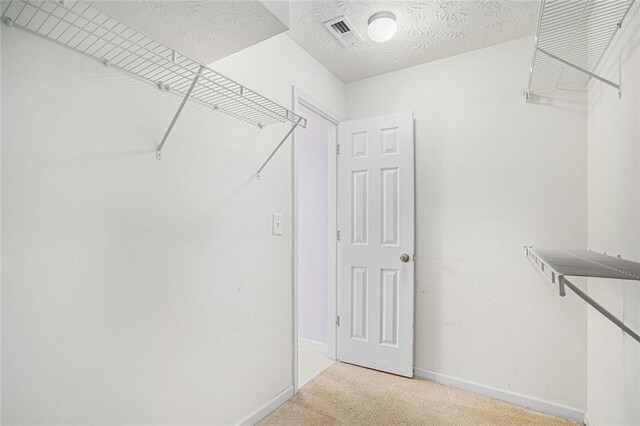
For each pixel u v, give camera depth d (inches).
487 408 77.9
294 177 83.7
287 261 81.4
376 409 76.9
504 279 83.0
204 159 60.1
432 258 92.8
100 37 40.2
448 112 91.7
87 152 43.2
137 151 49.1
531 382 79.0
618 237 53.8
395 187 96.7
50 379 39.9
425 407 78.0
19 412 37.6
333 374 95.4
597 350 66.0
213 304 61.6
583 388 73.4
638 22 45.8
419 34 80.4
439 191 92.4
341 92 107.2
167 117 53.5
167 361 53.4
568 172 76.4
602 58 62.5
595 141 68.3
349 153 104.5
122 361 47.3
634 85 47.2
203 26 44.8
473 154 87.8
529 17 73.3
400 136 96.2
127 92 47.8
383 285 97.8
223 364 63.6
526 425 71.3
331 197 108.5
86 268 43.1
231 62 65.7
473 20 74.4
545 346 77.7
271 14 42.5
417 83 96.9
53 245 40.0
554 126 78.1
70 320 41.7
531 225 80.1
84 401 43.1
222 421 63.2
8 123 36.4
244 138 69.2
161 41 48.6
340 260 105.2
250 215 70.5
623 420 52.1
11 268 36.8
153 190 51.3
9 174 36.5
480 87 87.3
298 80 85.9
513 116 82.9
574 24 55.9
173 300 54.4
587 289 72.3
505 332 82.4
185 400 56.2
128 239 47.9
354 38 82.4
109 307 45.7
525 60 81.6
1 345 36.2
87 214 43.2
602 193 63.3
